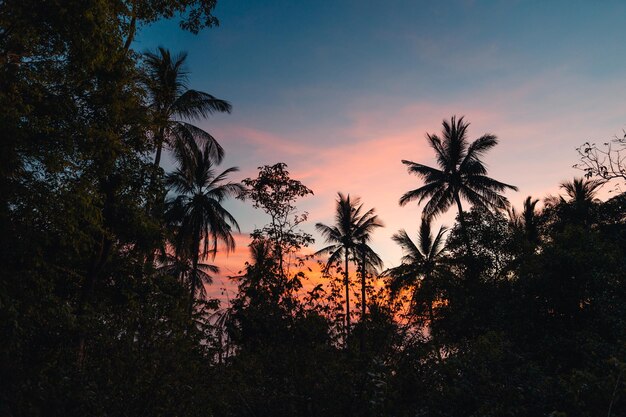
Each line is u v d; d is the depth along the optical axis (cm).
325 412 641
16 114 711
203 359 699
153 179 1089
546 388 598
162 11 1020
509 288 1322
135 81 1071
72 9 767
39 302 752
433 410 622
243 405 684
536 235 2733
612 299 1048
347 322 777
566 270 1118
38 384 532
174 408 610
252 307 809
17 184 770
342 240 3488
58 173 838
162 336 652
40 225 837
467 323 1274
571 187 2781
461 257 1961
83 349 666
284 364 711
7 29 786
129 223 1098
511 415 570
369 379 638
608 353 731
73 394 531
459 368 641
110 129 952
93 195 895
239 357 745
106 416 548
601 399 543
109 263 1151
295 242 1162
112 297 1093
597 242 1191
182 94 2097
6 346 616
